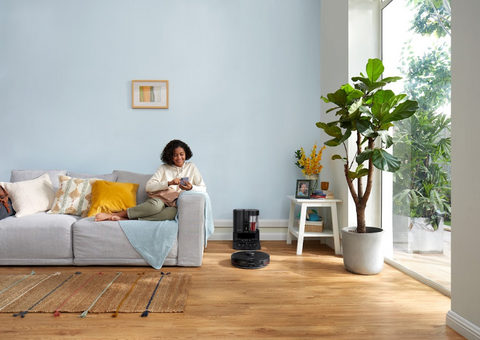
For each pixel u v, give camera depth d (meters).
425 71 2.47
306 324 1.79
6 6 3.75
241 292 2.24
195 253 2.80
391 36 2.96
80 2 3.79
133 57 3.84
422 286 2.36
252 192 3.94
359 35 3.16
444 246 2.24
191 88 3.89
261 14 3.93
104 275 2.55
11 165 3.77
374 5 3.17
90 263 2.78
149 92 3.84
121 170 3.59
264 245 3.63
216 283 2.41
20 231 2.75
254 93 3.93
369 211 3.11
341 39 3.32
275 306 2.01
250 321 1.82
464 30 1.71
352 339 1.64
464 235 1.70
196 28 3.89
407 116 2.30
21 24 3.76
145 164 3.86
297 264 2.90
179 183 3.02
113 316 1.87
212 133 3.91
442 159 2.25
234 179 3.93
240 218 3.61
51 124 3.79
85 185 3.20
